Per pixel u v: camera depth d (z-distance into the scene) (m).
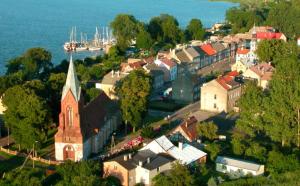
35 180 138.25
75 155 162.00
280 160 156.38
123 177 147.00
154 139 169.62
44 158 164.50
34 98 165.25
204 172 153.00
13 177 142.25
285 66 190.62
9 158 165.00
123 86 189.62
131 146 172.88
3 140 182.00
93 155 168.25
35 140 163.50
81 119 162.25
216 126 181.12
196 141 174.38
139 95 187.00
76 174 143.62
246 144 172.25
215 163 158.88
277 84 181.00
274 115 175.88
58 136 161.88
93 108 173.88
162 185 137.88
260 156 162.25
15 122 165.75
